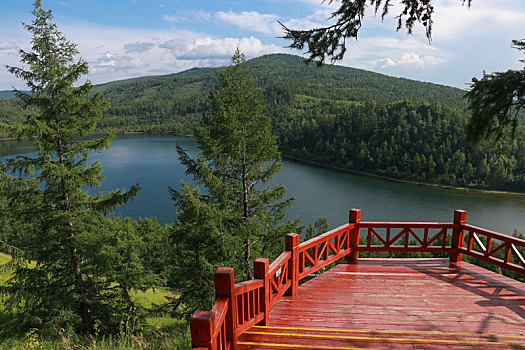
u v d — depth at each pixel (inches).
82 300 467.8
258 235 559.8
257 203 577.6
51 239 443.2
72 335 375.2
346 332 165.0
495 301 203.9
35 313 430.0
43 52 437.1
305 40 134.9
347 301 204.4
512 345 154.3
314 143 5871.1
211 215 487.8
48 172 435.8
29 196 446.0
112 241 464.8
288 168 4874.5
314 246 233.3
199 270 486.9
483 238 2225.6
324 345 151.8
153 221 2000.5
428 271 252.5
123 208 3112.7
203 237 493.7
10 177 421.7
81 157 478.6
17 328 413.1
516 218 2790.4
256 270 163.8
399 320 180.9
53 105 442.3
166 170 4488.2
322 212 2947.8
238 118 556.4
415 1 126.0
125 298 490.6
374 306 197.8
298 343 153.4
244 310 148.9
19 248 439.8
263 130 573.6
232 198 570.9
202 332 96.0
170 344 202.4
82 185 469.7
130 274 472.7
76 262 451.5
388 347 151.2
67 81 441.7
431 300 205.8
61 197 464.4
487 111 153.0
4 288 443.5
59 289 453.7
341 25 132.6
